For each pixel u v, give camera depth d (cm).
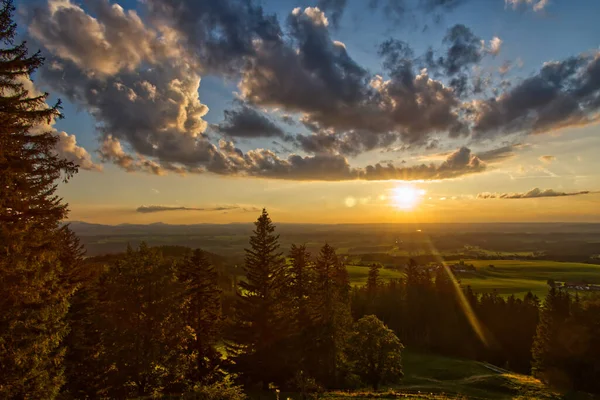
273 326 3784
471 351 7481
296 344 3956
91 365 2719
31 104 1652
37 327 1584
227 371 3681
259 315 3806
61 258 3005
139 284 2722
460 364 6131
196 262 3953
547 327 5216
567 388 4662
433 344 7756
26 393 1532
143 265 2792
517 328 7738
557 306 5384
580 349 4709
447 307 8238
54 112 1697
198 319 3838
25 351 1518
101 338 2816
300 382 3077
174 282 2938
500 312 8231
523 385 4756
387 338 3972
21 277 1541
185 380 2889
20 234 1590
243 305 3916
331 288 4538
